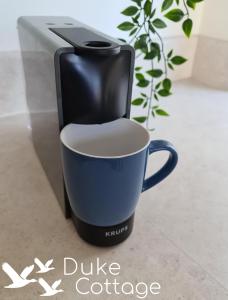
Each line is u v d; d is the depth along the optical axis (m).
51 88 0.33
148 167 0.53
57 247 0.36
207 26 1.00
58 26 0.42
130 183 0.30
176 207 0.43
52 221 0.40
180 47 1.00
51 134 0.39
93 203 0.31
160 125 0.69
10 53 0.66
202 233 0.39
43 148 0.48
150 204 0.44
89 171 0.28
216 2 0.95
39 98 0.43
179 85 1.00
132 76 0.34
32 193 0.45
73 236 0.37
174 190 0.47
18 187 0.46
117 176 0.28
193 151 0.59
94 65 0.30
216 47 0.98
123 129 0.35
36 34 0.38
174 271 0.33
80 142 0.34
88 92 0.32
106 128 0.35
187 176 0.51
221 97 0.90
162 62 0.92
